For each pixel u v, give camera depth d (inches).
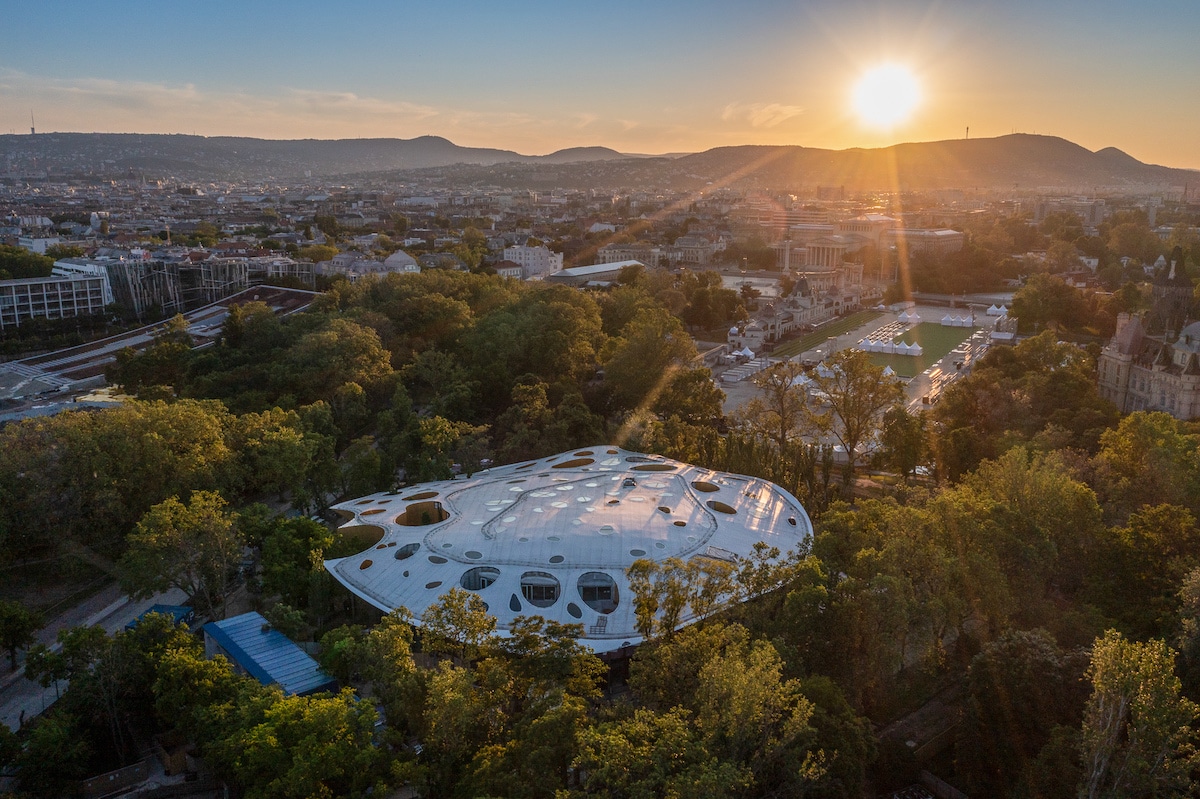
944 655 6156.5
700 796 3826.3
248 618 6471.5
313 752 4461.1
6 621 6358.3
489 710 4857.3
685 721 4404.5
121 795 5123.0
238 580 7711.6
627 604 6338.6
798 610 5605.3
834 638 5605.3
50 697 6151.6
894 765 5167.3
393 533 7367.1
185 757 5388.8
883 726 5639.8
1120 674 4419.3
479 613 5344.5
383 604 6441.9
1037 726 5078.7
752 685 4308.6
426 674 4977.9
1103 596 6368.1
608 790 4020.7
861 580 5984.3
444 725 4618.6
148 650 5738.2
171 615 6205.7
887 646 5526.6
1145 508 7160.4
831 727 4685.0
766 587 5895.7
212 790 5147.6
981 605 6048.2
